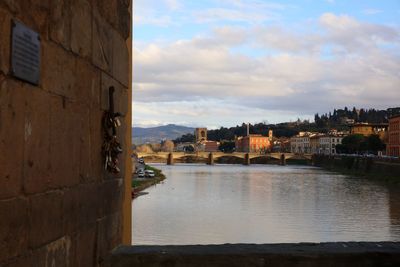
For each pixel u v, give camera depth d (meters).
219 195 71.25
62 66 3.70
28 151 3.13
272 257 4.93
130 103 6.14
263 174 131.00
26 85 3.12
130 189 6.12
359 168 130.88
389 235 38.06
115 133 4.98
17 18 3.00
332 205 58.47
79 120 4.08
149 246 5.30
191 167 184.88
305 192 75.88
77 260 3.98
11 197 2.92
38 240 3.25
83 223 4.14
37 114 3.26
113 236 5.10
